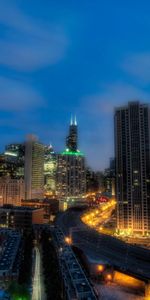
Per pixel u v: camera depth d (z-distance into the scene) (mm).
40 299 131625
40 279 158250
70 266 157625
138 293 155875
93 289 140625
